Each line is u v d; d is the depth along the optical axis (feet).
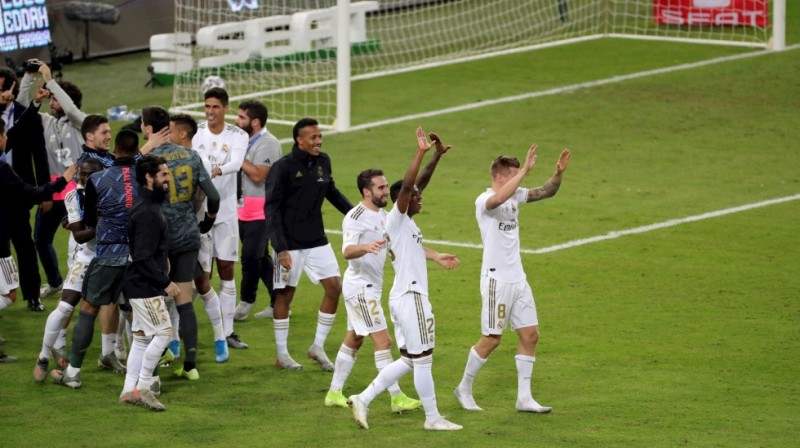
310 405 110.42
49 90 136.46
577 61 277.85
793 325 131.03
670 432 100.58
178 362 123.65
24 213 136.98
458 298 143.95
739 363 119.24
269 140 136.15
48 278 145.69
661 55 279.49
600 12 319.06
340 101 228.63
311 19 278.05
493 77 266.98
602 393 111.55
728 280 147.95
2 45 261.65
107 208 110.93
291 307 143.95
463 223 174.91
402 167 202.80
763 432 100.22
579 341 127.24
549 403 109.40
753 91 247.70
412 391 115.55
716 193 187.11
